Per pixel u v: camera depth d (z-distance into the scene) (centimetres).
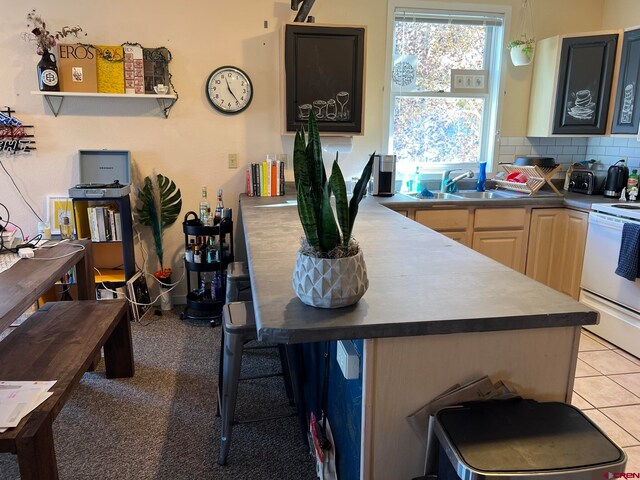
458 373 128
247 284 239
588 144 424
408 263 173
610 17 395
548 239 373
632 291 296
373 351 121
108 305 248
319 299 124
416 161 410
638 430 222
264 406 238
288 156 378
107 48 330
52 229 352
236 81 359
